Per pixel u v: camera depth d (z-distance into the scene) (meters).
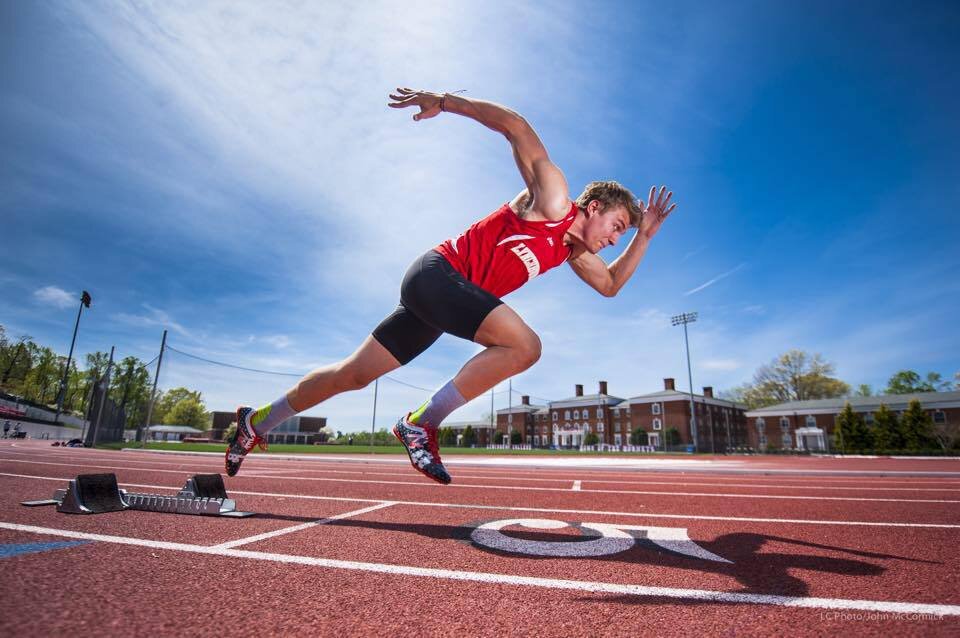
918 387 61.06
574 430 74.94
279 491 4.64
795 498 4.84
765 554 2.22
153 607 1.36
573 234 2.61
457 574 1.78
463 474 8.61
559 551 2.20
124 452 18.23
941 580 1.81
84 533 2.27
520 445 79.12
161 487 4.79
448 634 1.24
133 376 75.94
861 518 3.45
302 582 1.64
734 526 3.00
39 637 1.11
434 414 2.32
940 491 5.93
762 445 58.81
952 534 2.79
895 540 2.60
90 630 1.17
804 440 54.22
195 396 91.31
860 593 1.63
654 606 1.48
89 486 2.93
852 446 43.56
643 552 2.21
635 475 9.07
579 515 3.39
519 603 1.49
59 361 69.44
